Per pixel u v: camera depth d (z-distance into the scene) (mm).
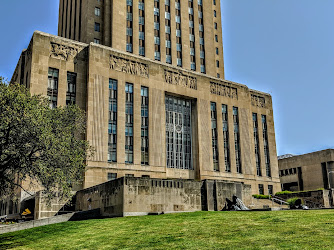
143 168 54594
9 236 27344
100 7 68188
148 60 59719
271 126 76562
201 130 63406
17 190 48312
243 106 71250
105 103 53562
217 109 66875
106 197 36875
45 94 50406
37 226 31172
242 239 18000
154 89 59125
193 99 64875
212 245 17328
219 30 84250
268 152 74375
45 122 27109
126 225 26391
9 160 26453
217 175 63219
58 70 52344
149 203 34969
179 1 76938
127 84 56875
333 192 54188
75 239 22734
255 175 69500
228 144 67062
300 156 79812
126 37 67250
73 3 75812
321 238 16641
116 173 51844
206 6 81250
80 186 49062
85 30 66250
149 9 71562
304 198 56250
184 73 63875
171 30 73500
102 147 51594
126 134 54750
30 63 51875
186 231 21688
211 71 77375
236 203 40219
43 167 26188
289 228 19703
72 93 52844
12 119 25375
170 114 62125
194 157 62469
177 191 37375
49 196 27938
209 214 30281
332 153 73000
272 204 54188
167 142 60406
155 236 20922
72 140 30984
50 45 52438
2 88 26719
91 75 53281
